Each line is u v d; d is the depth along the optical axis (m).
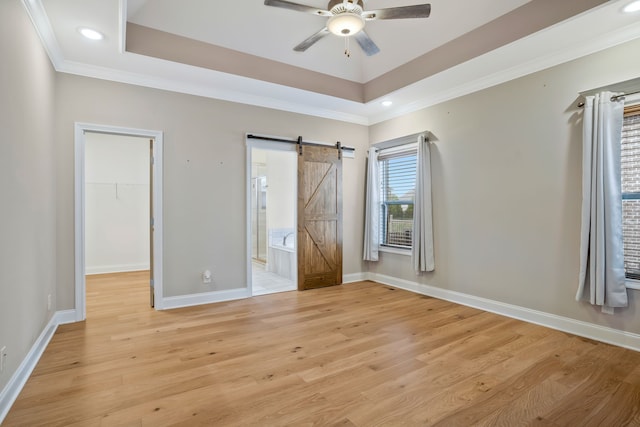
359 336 3.03
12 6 2.02
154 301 3.83
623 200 2.87
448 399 2.02
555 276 3.23
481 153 3.85
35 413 1.85
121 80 3.61
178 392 2.08
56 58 3.16
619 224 2.76
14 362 2.05
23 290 2.24
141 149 6.32
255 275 5.90
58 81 3.32
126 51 3.16
